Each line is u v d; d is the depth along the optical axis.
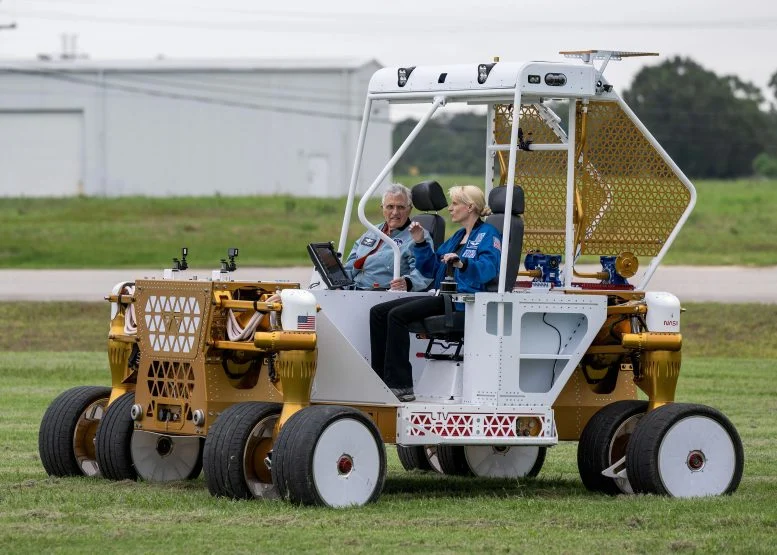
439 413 34.16
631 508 33.16
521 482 39.44
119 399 37.16
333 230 151.12
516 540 28.83
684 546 28.23
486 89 35.25
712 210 197.38
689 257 127.25
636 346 36.12
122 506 32.47
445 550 27.69
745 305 86.19
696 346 77.69
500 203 34.97
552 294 35.09
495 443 34.53
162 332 34.25
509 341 34.53
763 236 150.38
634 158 37.56
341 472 32.53
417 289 36.25
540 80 35.06
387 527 30.12
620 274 36.91
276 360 33.72
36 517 30.89
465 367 34.91
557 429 37.69
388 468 42.72
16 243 133.75
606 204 37.47
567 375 35.44
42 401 54.53
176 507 32.19
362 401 34.22
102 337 78.44
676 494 35.59
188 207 188.00
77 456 37.59
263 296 34.03
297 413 32.50
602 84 36.12
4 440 44.78
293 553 27.20
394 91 36.69
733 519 31.45
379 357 35.22
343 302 35.34
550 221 38.66
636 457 35.53
